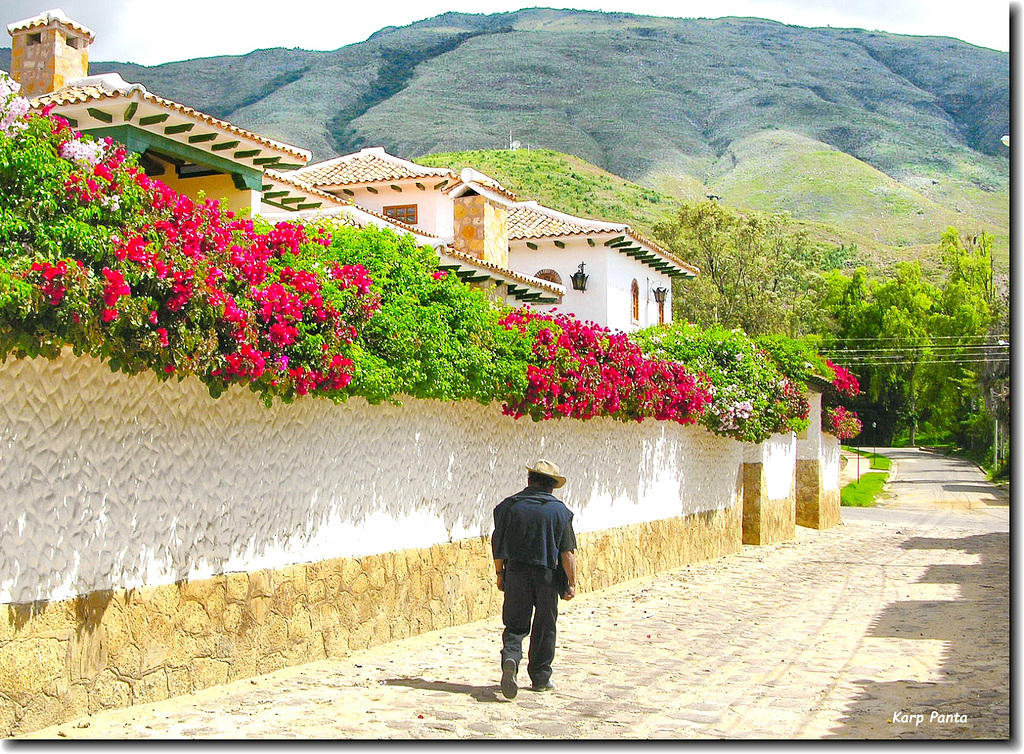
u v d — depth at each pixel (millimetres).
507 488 12789
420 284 10633
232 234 8094
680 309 58344
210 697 7730
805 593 16172
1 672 6316
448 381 10562
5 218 6270
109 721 6848
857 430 36250
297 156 15055
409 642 10445
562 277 30250
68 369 6801
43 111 7129
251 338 7711
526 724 7379
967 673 9594
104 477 7121
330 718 7230
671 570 18312
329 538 9492
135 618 7336
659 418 16906
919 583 17688
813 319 70562
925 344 81688
